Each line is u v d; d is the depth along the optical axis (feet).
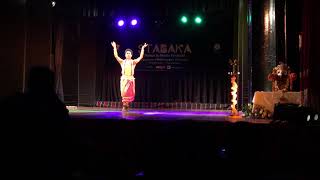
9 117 10.74
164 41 38.01
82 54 39.40
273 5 31.42
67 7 38.65
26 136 10.70
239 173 16.53
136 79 38.75
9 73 26.00
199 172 16.11
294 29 30.83
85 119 22.18
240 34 33.47
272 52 31.48
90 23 39.11
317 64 21.45
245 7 32.99
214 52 37.22
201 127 20.70
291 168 18.99
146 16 38.09
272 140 19.52
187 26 37.60
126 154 21.33
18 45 26.68
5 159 10.71
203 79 37.58
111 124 21.88
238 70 32.83
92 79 39.32
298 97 24.70
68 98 39.42
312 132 19.10
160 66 38.14
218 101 37.17
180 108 37.96
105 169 12.32
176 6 37.68
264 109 24.82
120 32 38.60
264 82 31.91
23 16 27.14
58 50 38.58
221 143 20.26
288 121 21.04
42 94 10.99
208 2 37.17
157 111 32.68
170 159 20.43
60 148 10.94
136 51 38.40
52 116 10.88
